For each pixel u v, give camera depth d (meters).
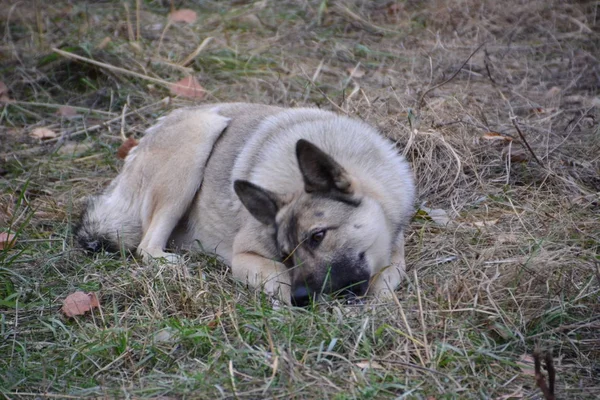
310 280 6.50
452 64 11.77
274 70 11.96
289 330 6.01
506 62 11.96
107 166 9.73
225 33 13.02
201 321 6.38
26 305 6.73
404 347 5.78
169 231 8.12
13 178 9.42
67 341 6.19
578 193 8.37
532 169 8.77
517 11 13.33
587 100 10.38
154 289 6.84
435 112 9.82
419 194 8.69
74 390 5.54
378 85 11.23
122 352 5.97
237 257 7.38
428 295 6.61
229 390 5.37
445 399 5.21
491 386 5.40
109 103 11.14
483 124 9.62
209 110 8.58
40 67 11.82
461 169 8.77
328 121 7.81
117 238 7.93
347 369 5.58
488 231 7.70
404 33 13.09
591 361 5.72
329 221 6.57
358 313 6.33
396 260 7.15
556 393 5.30
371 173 7.30
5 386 5.59
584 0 13.49
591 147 9.08
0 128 10.62
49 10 14.01
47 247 7.83
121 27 13.12
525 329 6.03
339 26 13.42
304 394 5.27
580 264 6.80
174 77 11.66
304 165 6.61
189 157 8.09
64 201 8.92
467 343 5.88
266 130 7.92
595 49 12.06
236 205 7.66
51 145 10.21
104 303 6.82
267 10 13.94
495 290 6.50
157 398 5.37
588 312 6.25
